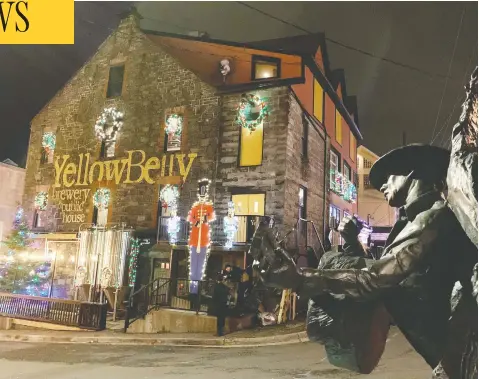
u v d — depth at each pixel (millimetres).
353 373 7594
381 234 22125
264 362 8828
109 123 20328
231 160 17281
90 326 13906
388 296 1691
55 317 14750
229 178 17172
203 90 18328
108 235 17922
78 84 21938
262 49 18672
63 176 21109
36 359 9641
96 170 20250
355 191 26734
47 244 20016
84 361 9375
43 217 21281
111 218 19266
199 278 16453
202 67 19562
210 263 16875
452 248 1533
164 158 18594
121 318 16250
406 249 1480
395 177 1874
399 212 1961
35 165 22156
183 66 19078
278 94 16875
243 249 15820
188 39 20422
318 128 20312
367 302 1683
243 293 13539
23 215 21750
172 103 18938
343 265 2141
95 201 19781
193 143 18094
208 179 17469
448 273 1551
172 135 19000
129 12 21078
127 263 17422
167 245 17375
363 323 1661
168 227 17547
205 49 19969
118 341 11984
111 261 17547
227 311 12445
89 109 21219
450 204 1494
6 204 23266
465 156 1396
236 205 16984
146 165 18938
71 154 21234
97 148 20484
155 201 18469
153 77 19672
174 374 7980
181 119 18672
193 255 16703
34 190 21875
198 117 18203
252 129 17094
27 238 20016
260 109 17031
